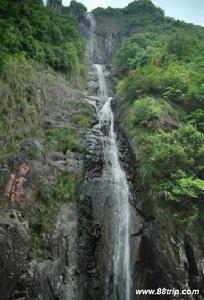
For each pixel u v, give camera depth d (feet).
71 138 47.03
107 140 53.67
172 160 42.11
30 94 49.21
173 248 37.04
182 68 62.03
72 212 37.35
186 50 72.13
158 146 43.96
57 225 34.55
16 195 33.19
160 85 57.62
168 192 39.40
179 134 45.68
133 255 38.37
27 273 29.12
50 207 35.12
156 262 36.88
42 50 63.10
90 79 87.61
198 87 56.18
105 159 48.16
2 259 27.71
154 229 38.55
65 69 70.85
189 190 38.99
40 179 36.50
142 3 161.68
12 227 29.68
